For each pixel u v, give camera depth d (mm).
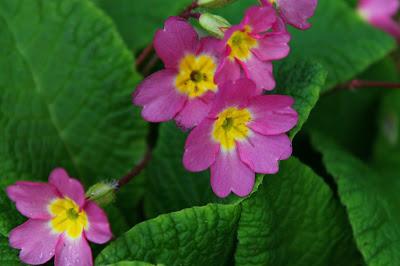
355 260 312
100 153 324
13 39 317
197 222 274
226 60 268
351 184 306
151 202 318
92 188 275
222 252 289
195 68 277
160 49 271
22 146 312
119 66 320
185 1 356
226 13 339
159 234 272
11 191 273
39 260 275
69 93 320
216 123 274
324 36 350
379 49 350
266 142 277
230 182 275
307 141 353
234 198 286
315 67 292
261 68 273
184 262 279
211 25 273
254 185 277
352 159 331
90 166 324
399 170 358
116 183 278
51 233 276
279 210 292
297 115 275
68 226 275
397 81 384
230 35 265
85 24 320
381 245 294
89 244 291
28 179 309
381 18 401
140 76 322
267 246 286
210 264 289
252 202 279
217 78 269
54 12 320
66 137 321
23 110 314
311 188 293
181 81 277
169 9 356
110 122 323
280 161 289
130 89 321
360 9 402
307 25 279
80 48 319
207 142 274
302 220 296
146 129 326
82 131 322
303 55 342
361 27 356
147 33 354
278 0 275
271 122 277
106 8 361
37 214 276
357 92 373
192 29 271
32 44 318
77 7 320
